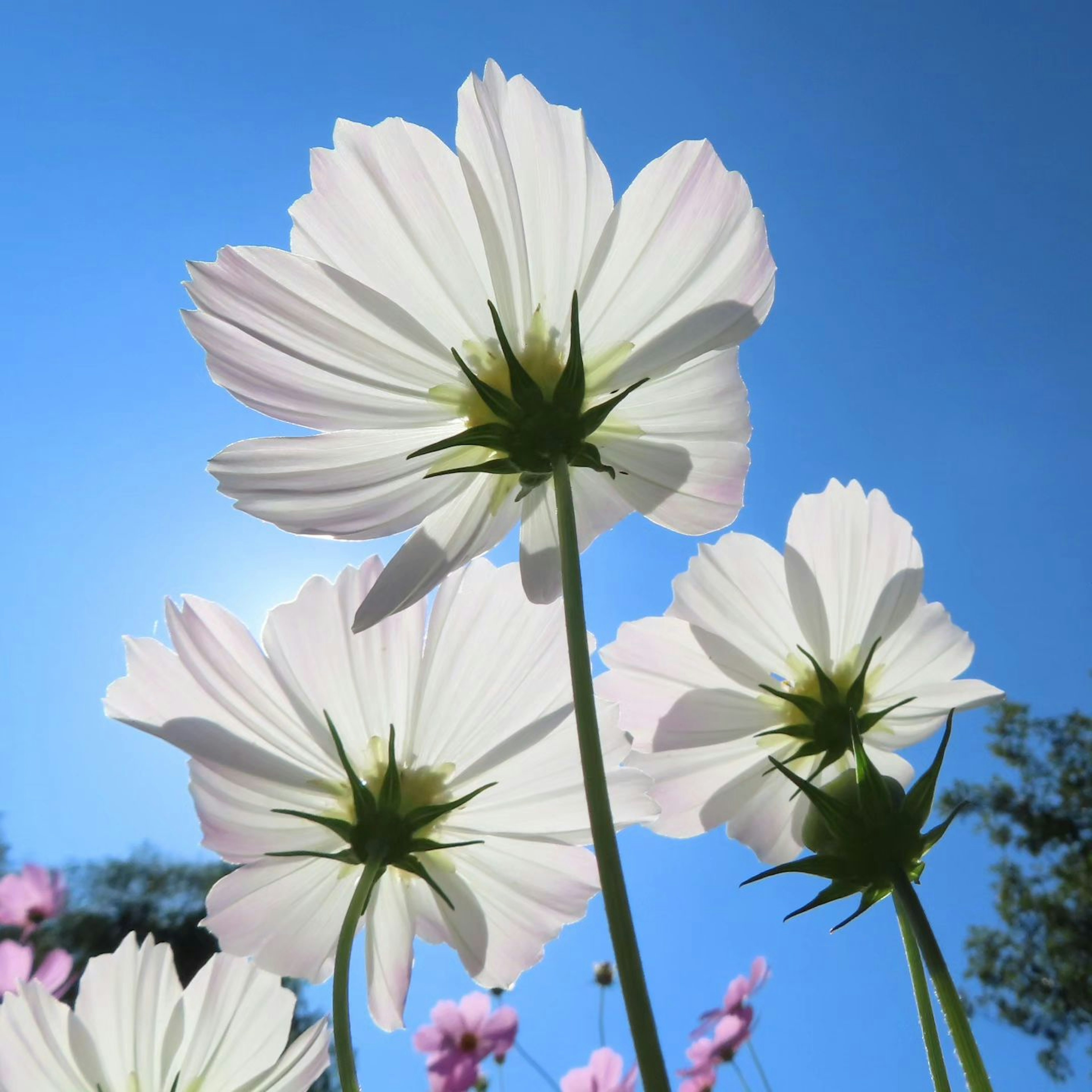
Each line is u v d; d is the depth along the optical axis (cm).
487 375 25
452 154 25
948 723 23
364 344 25
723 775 28
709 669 29
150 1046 26
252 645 26
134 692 25
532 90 25
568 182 25
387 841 25
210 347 25
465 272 25
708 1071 48
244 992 26
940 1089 22
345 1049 21
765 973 50
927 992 22
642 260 25
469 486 25
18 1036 26
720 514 26
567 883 26
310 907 26
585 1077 44
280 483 25
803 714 28
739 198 25
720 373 25
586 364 25
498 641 26
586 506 26
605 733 26
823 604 29
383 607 24
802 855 28
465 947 26
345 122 25
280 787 26
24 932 69
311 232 25
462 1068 54
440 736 26
